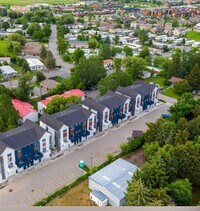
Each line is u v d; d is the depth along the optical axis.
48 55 104.75
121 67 103.06
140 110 68.69
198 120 53.22
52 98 66.62
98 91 80.06
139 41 148.75
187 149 42.56
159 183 37.53
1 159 42.06
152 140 50.78
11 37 132.75
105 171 42.88
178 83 82.00
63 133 50.91
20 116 58.81
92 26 188.12
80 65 81.12
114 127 61.44
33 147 46.22
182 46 144.00
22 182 43.09
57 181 43.66
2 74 94.44
